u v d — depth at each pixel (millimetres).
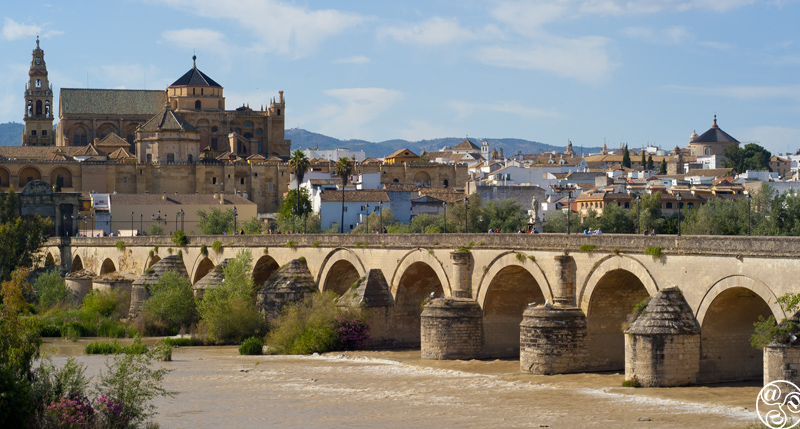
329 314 95188
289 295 104125
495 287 81312
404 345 94375
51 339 111750
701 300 60750
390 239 93875
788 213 129750
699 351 62156
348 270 104562
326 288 104250
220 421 61969
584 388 65312
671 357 61969
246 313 105875
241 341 104312
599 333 71812
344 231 199750
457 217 168250
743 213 133375
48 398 52719
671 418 55469
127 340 109688
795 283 53938
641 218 154375
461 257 83250
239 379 78250
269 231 197875
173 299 117750
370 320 94062
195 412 64938
